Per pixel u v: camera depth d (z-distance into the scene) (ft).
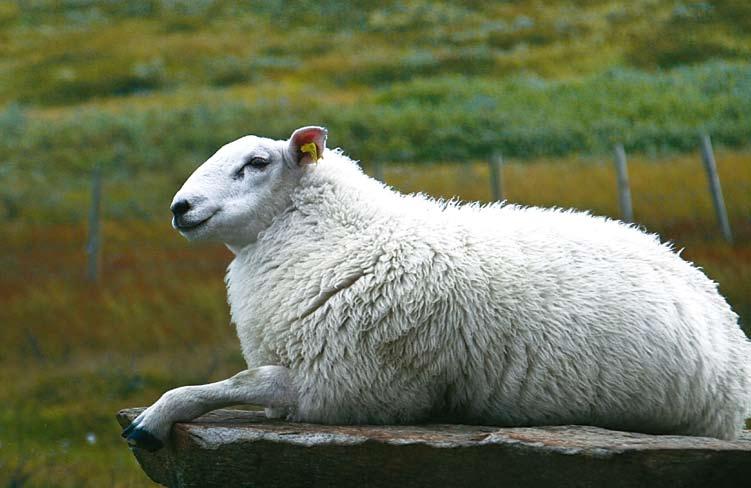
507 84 152.15
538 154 114.11
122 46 201.77
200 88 169.99
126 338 57.31
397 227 20.95
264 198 21.83
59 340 57.57
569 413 19.93
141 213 93.91
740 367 21.01
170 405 19.92
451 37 194.08
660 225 70.59
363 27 209.97
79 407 47.73
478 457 17.78
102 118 138.31
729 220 71.56
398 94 149.48
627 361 19.62
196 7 231.09
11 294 64.34
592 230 21.36
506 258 20.30
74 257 76.07
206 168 21.97
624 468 17.10
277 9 226.58
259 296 21.29
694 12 181.37
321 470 18.79
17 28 221.66
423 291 19.85
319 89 163.84
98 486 34.86
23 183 106.83
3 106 165.78
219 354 53.83
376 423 20.38
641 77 148.36
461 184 87.56
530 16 202.08
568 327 19.65
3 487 34.55
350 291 20.12
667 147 111.96
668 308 20.01
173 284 65.21
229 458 19.34
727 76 142.51
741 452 17.16
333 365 20.04
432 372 19.95
